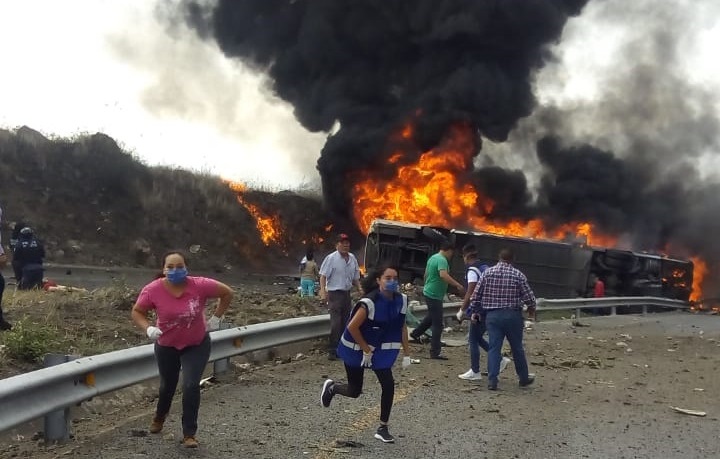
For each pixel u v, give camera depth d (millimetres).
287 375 9977
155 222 32312
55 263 26516
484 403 8484
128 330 11195
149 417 7301
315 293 21031
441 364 11484
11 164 29719
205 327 6234
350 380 6836
